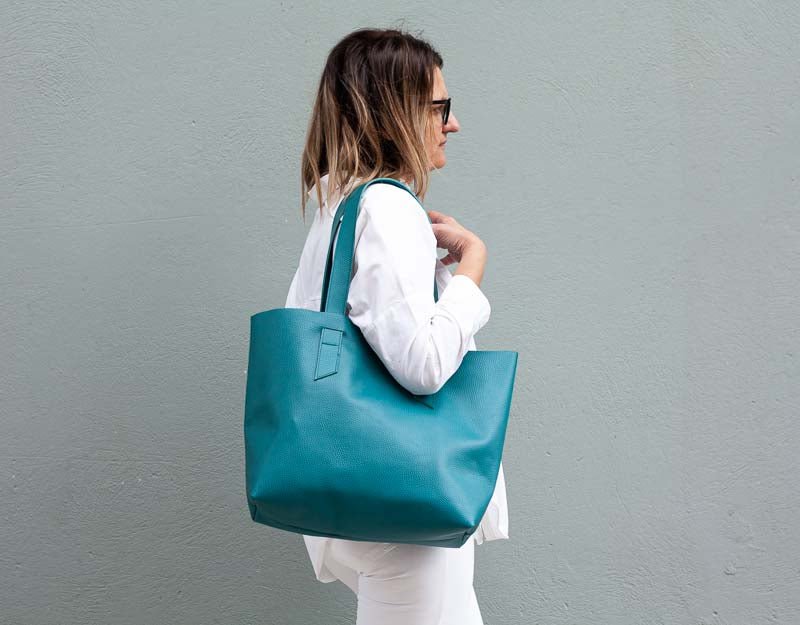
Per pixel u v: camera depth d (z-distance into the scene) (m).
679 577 2.04
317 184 1.47
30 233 1.92
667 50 2.04
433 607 1.38
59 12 1.91
